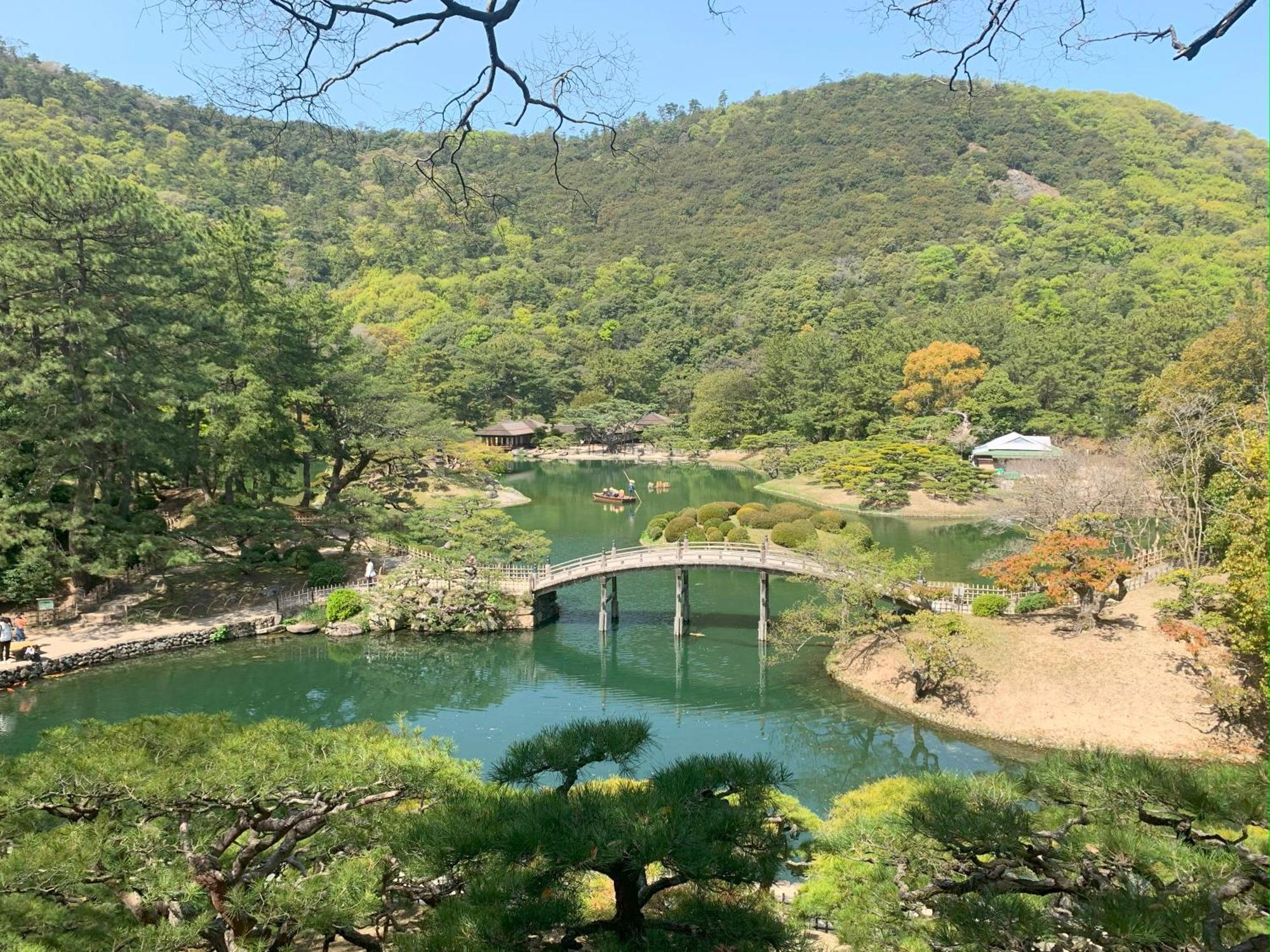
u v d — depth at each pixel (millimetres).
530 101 7035
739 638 38281
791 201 184125
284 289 49844
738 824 9133
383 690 32500
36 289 33969
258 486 47281
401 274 151125
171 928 9766
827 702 30750
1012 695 27953
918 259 146375
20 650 31859
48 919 9531
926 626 29422
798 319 133750
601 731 10805
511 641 37719
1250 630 23359
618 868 9117
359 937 12258
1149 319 75062
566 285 160875
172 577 41969
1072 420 74250
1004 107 189000
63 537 39250
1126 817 8508
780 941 9195
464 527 41969
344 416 50875
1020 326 91812
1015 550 42188
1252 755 23094
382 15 5973
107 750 11172
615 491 73062
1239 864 7441
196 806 10680
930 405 81375
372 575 40656
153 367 36688
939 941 7848
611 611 40531
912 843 9359
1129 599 32656
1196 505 35844
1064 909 8672
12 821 10555
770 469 86125
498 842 8766
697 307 147625
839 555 34000
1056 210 150375
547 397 116375
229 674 33188
